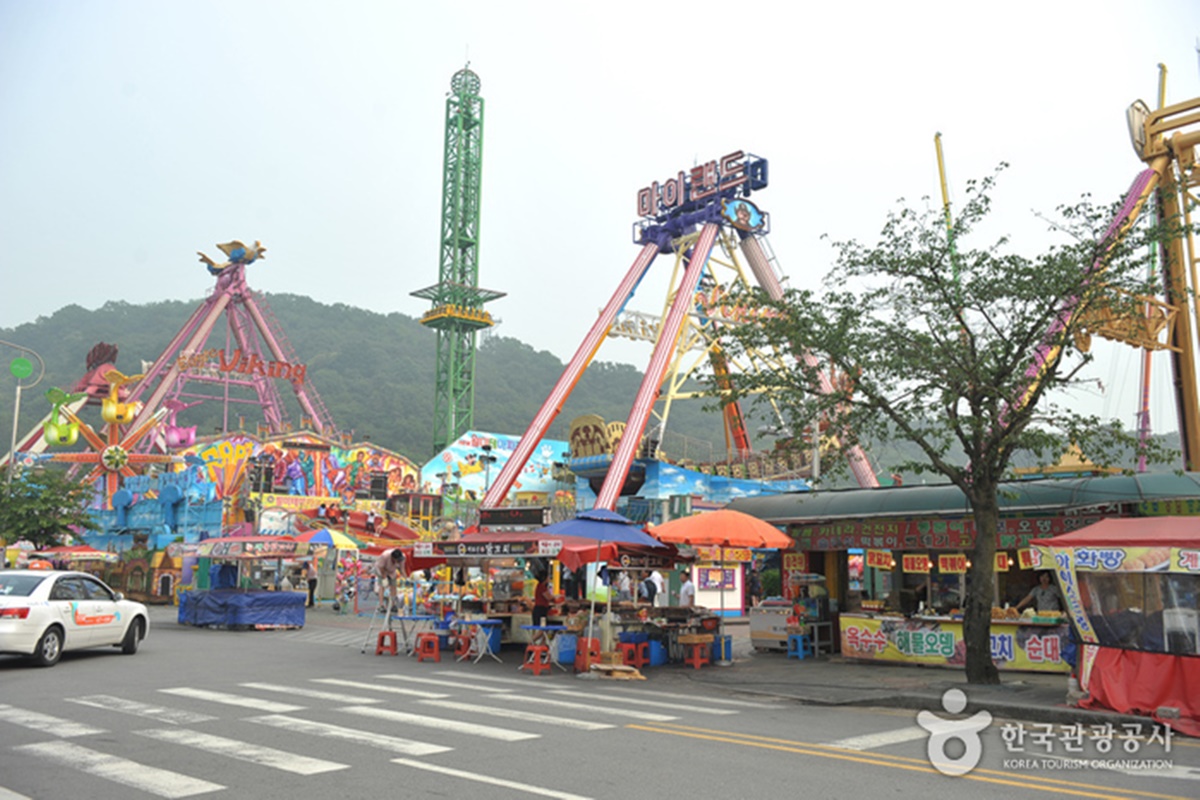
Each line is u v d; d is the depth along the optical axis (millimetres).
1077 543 13422
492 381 168250
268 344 83500
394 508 60469
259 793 7828
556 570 27562
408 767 8859
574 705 13641
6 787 7945
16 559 38156
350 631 29562
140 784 8102
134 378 66875
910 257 17312
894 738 11297
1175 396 28781
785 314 18875
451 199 88375
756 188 52156
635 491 53469
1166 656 12438
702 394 19859
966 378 16828
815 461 29969
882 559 22609
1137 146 29000
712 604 39750
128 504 56156
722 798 7891
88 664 18094
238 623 29297
